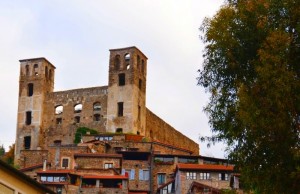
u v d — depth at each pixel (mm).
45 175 108625
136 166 119438
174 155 120375
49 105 146250
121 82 142250
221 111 38812
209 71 39531
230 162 38156
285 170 34500
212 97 39531
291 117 34312
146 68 149250
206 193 98250
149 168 119250
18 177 40844
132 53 143000
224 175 105125
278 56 35000
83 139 133750
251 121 34812
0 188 38875
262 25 36469
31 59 149625
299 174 33312
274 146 34594
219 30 38719
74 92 145250
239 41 37906
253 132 35031
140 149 128000
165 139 157750
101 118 140750
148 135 146625
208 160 119812
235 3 39844
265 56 35219
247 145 36375
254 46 37375
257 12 36969
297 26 35281
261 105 35031
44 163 116312
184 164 107812
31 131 143750
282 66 34875
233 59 38219
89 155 118188
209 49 39406
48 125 144625
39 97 145750
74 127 142125
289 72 34750
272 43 35281
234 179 90938
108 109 140625
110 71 143375
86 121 141750
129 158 121938
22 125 144750
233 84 38594
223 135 38688
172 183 111938
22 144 143125
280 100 34281
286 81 34469
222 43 38406
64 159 122062
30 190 42719
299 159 33500
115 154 119812
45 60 149000
